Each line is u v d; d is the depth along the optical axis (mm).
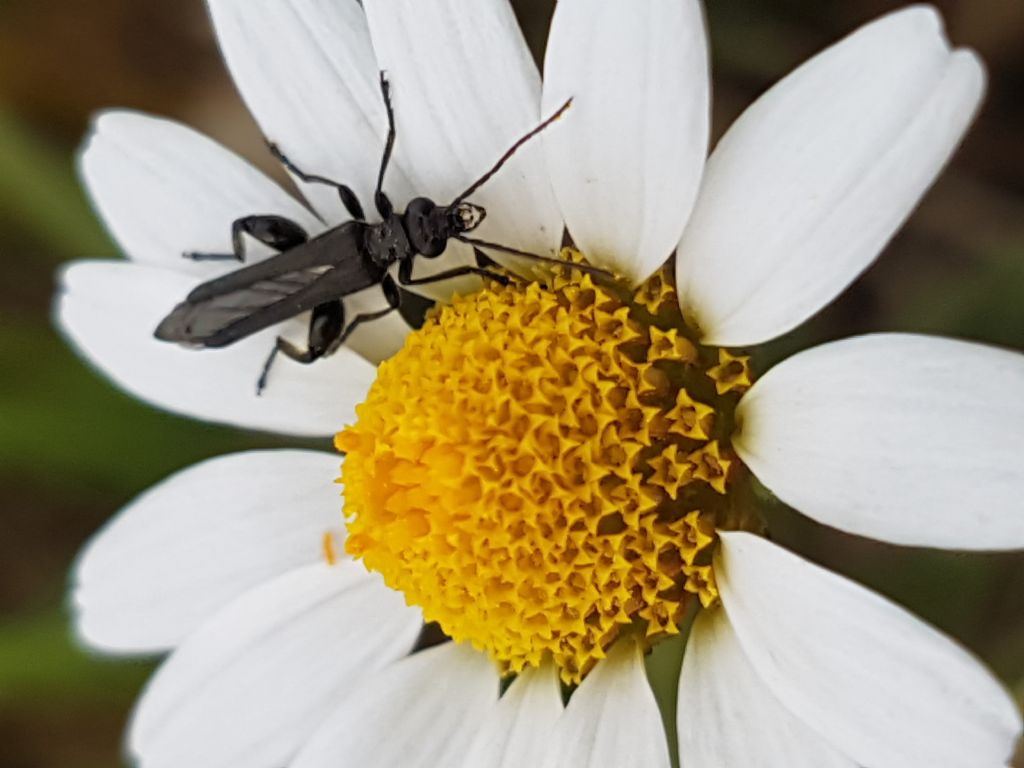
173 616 51
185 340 49
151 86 68
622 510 45
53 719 68
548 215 46
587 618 46
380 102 47
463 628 47
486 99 46
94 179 50
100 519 69
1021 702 51
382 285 49
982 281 56
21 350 62
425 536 45
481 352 46
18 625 61
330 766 48
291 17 47
